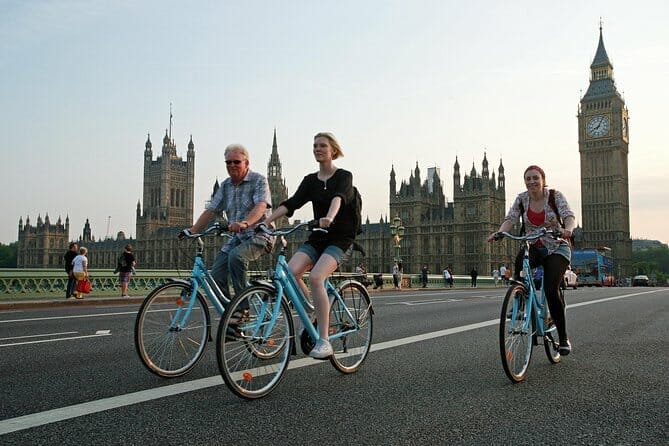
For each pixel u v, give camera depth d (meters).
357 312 6.91
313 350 6.01
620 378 6.51
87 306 19.84
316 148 6.35
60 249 194.38
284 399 5.38
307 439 4.21
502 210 113.06
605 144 135.88
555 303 7.14
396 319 13.12
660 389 5.96
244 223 6.48
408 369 6.84
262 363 5.66
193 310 6.50
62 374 6.43
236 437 4.23
